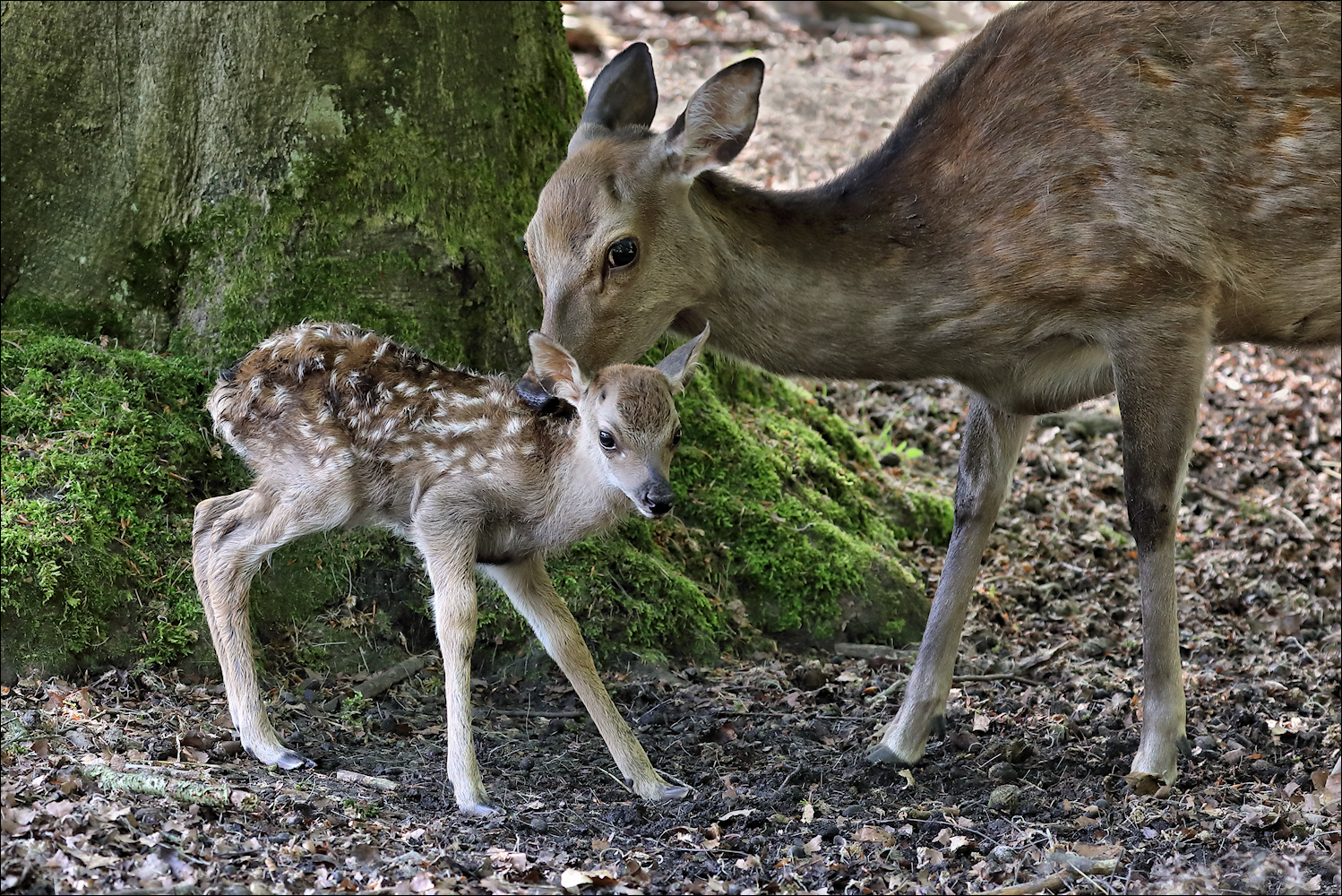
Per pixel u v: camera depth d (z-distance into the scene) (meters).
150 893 6.01
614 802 8.19
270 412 8.52
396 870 6.74
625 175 8.24
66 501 9.50
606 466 7.87
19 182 11.10
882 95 25.89
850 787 8.74
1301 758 9.26
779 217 8.68
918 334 8.73
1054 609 12.72
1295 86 8.58
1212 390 17.83
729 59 27.08
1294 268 8.77
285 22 11.02
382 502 8.52
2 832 6.48
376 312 11.04
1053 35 8.76
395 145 11.22
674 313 8.57
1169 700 8.68
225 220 11.05
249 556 8.55
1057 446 16.12
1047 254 8.48
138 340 11.01
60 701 8.59
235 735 8.56
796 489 12.64
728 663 10.94
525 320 11.62
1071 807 8.24
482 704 9.80
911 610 12.03
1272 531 14.62
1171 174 8.48
